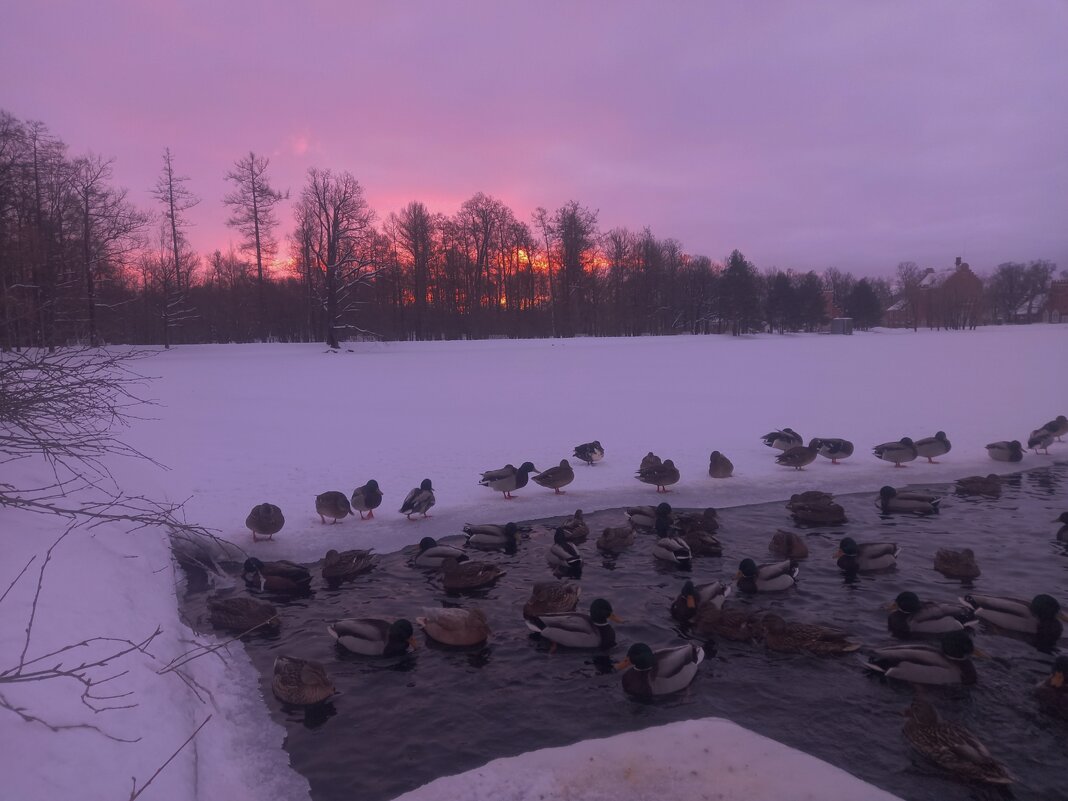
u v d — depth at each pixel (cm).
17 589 591
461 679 771
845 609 934
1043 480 1605
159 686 595
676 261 10462
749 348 5866
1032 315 13400
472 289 8331
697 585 1014
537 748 639
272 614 902
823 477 1622
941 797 561
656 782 569
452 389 3147
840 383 3316
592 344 6419
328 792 576
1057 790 572
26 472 929
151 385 3241
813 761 600
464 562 1041
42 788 395
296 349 5569
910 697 719
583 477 1620
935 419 2327
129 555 867
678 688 730
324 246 6353
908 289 12812
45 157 3005
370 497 1312
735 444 1966
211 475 1580
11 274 1040
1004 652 810
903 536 1218
